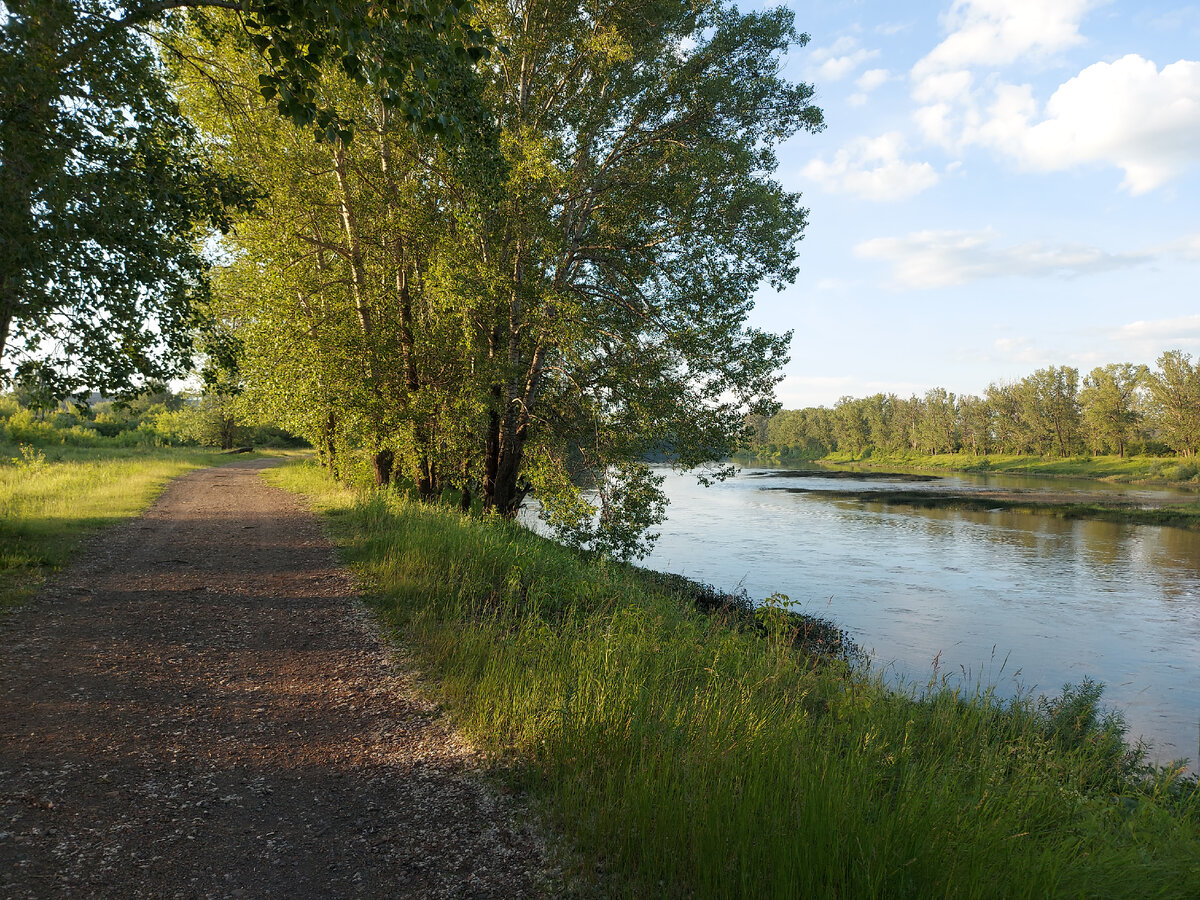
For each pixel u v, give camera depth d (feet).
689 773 13.09
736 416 49.98
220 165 49.11
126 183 29.27
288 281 54.44
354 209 54.54
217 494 71.97
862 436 465.06
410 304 59.36
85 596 27.84
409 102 24.14
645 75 48.29
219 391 37.29
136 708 17.49
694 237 49.78
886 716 20.58
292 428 65.10
